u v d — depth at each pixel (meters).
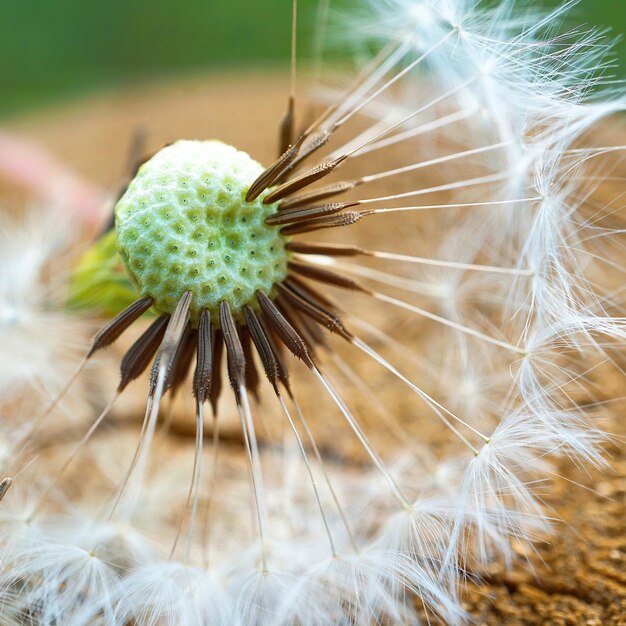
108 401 0.13
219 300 0.11
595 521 0.12
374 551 0.12
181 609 0.11
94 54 0.26
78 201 0.15
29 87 0.25
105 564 0.12
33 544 0.12
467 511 0.11
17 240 0.13
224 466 0.13
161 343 0.11
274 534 0.12
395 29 0.12
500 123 0.12
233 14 0.25
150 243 0.11
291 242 0.11
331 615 0.11
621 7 0.17
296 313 0.12
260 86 0.20
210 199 0.11
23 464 0.12
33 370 0.13
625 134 0.14
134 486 0.12
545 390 0.11
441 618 0.12
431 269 0.13
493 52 0.12
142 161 0.12
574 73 0.12
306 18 0.22
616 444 0.12
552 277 0.12
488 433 0.12
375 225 0.14
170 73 0.25
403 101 0.13
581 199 0.12
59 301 0.13
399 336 0.14
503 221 0.12
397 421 0.13
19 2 0.26
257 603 0.11
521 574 0.12
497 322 0.13
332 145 0.14
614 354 0.13
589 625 0.11
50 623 0.11
